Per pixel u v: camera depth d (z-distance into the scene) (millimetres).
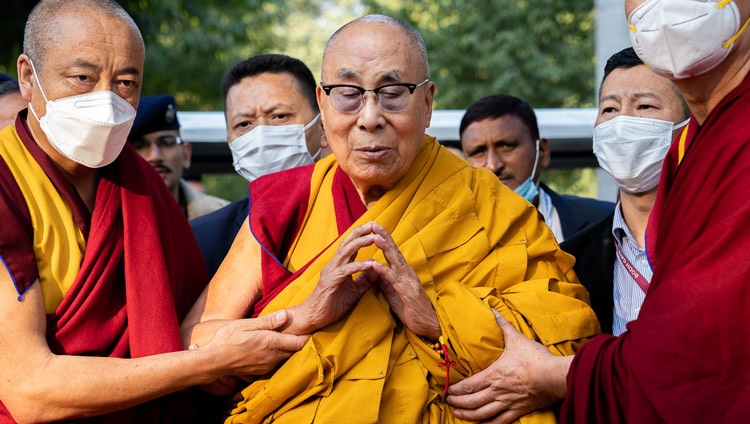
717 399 2180
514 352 2596
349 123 2637
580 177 14125
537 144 4414
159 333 2672
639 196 3023
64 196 2689
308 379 2572
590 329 2732
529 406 2607
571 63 13227
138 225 2768
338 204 2805
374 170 2654
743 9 2271
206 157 5355
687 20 2260
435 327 2631
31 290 2518
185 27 12047
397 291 2588
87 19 2588
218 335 2639
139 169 2840
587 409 2426
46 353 2508
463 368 2652
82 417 2559
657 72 2393
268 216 2807
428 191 2777
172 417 2854
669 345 2236
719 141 2291
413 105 2652
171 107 4461
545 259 2842
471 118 4340
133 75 2637
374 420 2518
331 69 2654
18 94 3371
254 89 3824
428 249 2693
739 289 2162
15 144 2682
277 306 2713
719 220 2240
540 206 4508
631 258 3051
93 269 2646
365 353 2596
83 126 2570
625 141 2971
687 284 2240
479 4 13578
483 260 2762
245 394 2686
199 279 3100
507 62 13211
